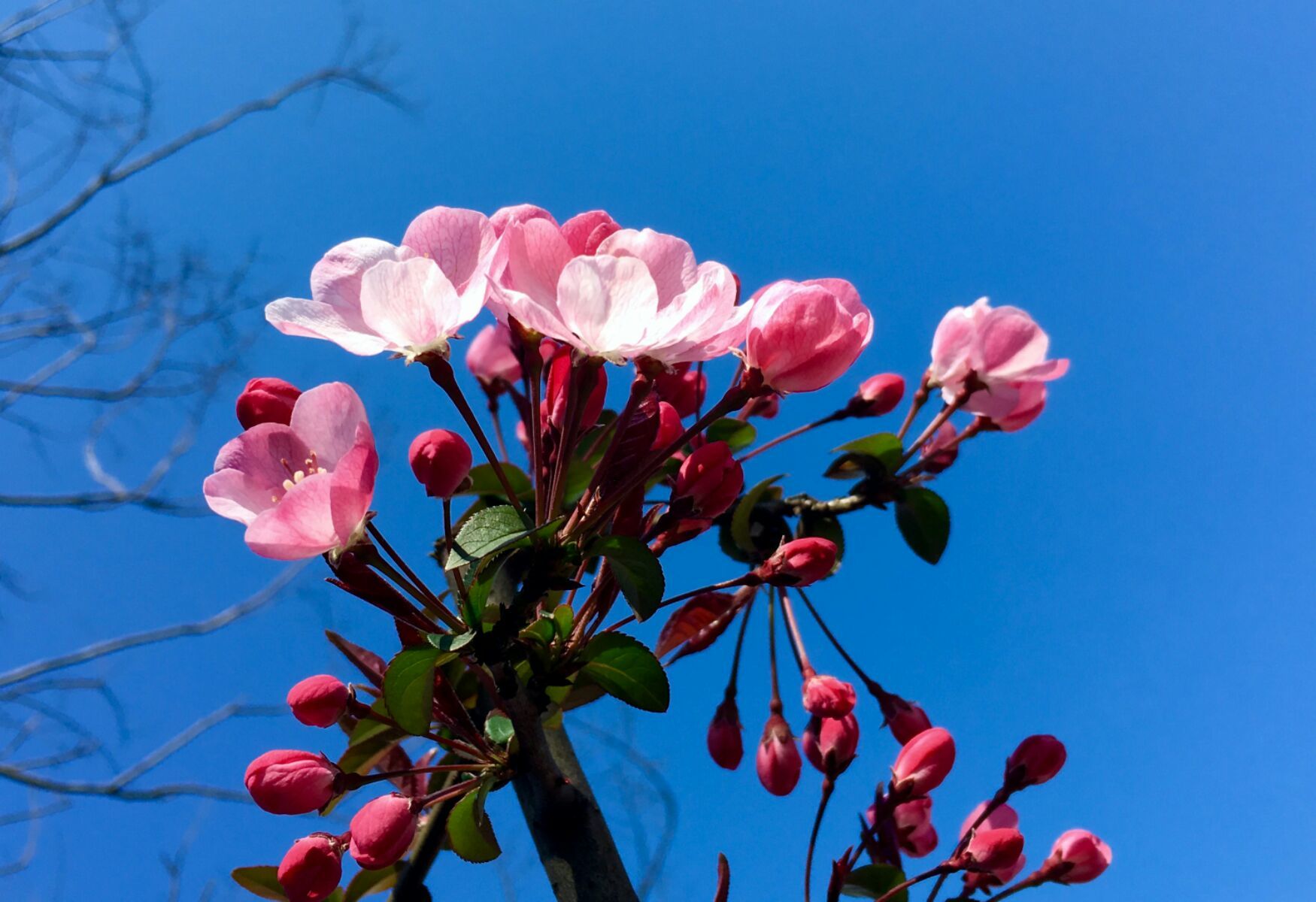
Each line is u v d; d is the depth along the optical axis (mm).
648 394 407
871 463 499
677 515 414
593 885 398
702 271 388
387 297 391
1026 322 501
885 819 456
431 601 389
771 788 489
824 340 403
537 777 405
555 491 394
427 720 390
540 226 395
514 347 405
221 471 394
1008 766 459
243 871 444
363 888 458
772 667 503
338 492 377
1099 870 461
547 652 402
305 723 407
